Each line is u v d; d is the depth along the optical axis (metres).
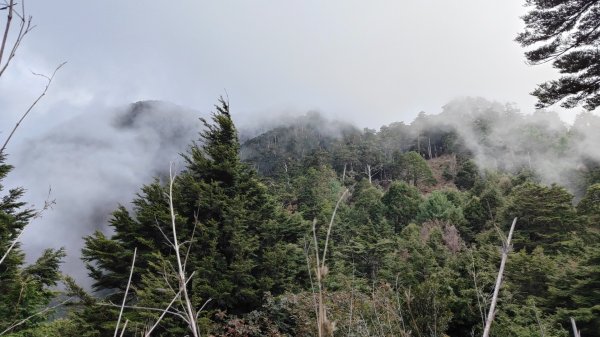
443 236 26.72
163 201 12.73
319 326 0.79
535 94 9.93
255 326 11.02
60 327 10.72
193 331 1.01
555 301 14.41
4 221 11.78
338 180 73.12
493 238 25.88
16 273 10.34
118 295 12.20
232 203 13.06
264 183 16.58
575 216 28.23
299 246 14.27
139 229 12.52
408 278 16.47
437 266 17.91
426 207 45.72
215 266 12.09
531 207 28.39
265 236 13.80
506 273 10.56
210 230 12.12
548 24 9.66
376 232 36.50
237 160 14.82
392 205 49.62
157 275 11.00
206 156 15.23
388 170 87.44
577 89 9.20
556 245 25.16
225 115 15.20
